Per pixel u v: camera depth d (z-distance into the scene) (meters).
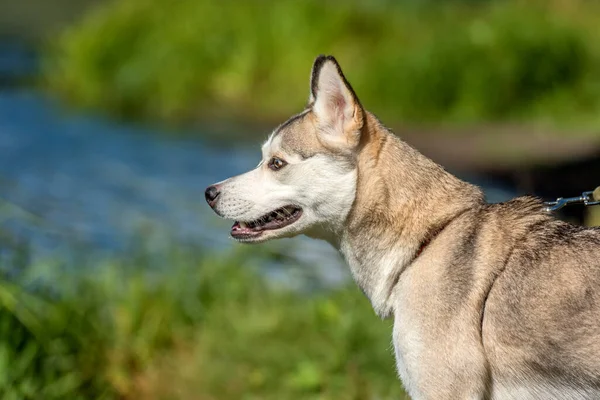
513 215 10.12
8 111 36.34
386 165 10.46
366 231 10.51
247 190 11.00
